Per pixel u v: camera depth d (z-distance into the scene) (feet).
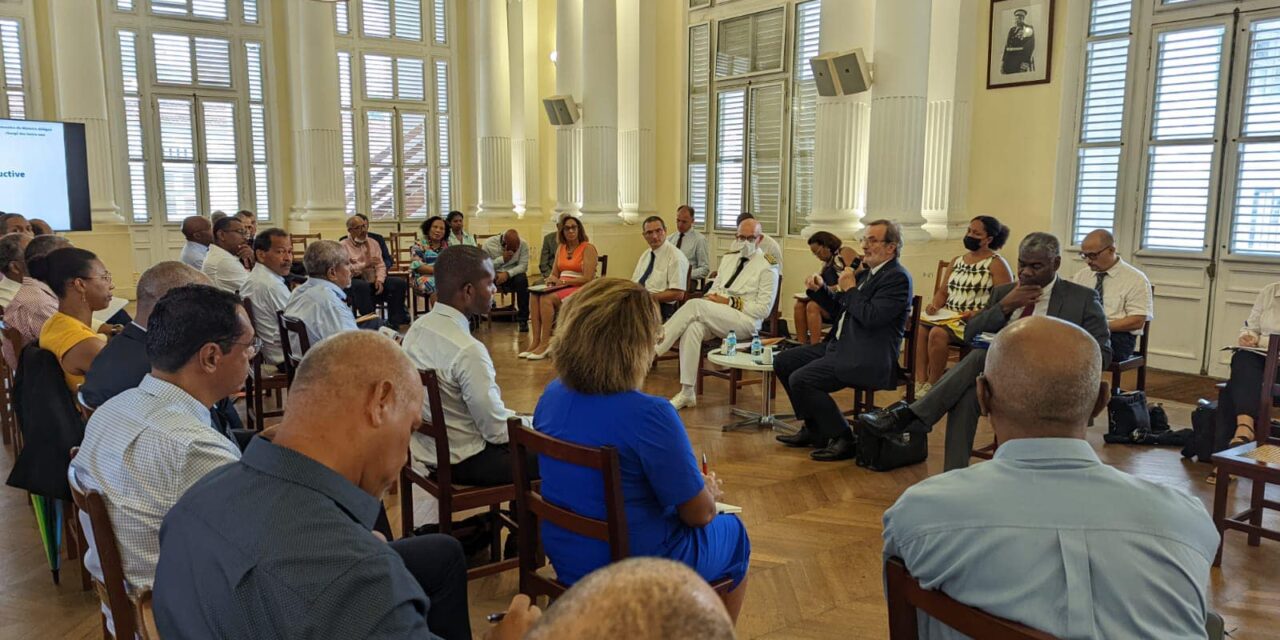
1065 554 3.57
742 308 17.25
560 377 6.13
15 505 11.14
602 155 26.76
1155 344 19.04
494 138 33.91
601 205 27.02
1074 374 3.84
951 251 21.17
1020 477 3.83
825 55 19.90
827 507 11.07
